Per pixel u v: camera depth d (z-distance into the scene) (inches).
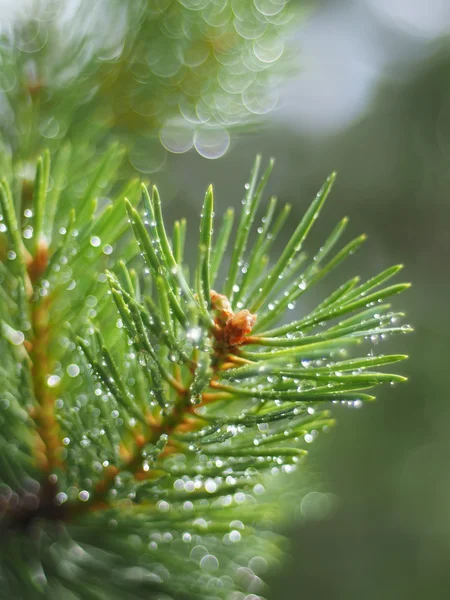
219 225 49.1
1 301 16.3
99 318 16.5
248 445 15.4
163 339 14.7
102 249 16.4
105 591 17.1
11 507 17.1
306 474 19.8
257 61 23.5
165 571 17.7
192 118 23.0
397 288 14.5
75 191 18.3
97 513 16.8
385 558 44.0
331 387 14.5
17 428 16.8
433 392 45.3
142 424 15.8
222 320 14.9
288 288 15.5
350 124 58.5
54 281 16.3
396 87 58.5
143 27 21.3
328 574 43.8
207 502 16.9
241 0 22.7
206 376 14.4
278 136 56.1
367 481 42.9
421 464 43.8
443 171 55.3
